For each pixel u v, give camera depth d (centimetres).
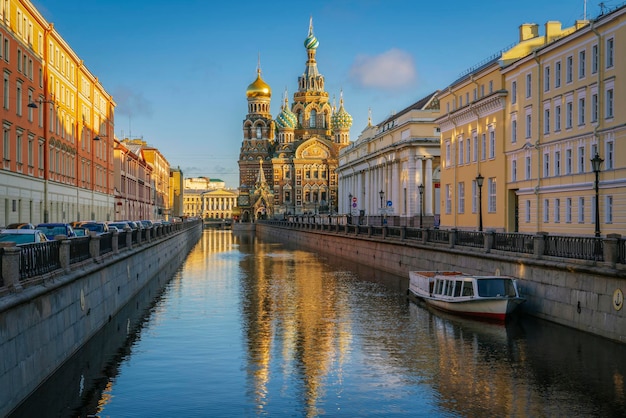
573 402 1959
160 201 14900
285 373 2308
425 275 3834
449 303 3331
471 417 1859
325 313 3472
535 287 3067
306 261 7006
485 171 5306
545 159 4431
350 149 12088
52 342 2077
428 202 7975
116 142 8631
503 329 2922
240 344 2744
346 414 1894
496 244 3541
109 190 7994
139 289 4241
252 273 5650
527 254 3147
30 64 4791
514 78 4816
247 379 2236
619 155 3597
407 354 2552
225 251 9038
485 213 5309
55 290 2119
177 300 3969
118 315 3316
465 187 5747
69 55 5925
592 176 3850
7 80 4241
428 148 7975
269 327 3100
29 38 4762
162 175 15650
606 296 2511
